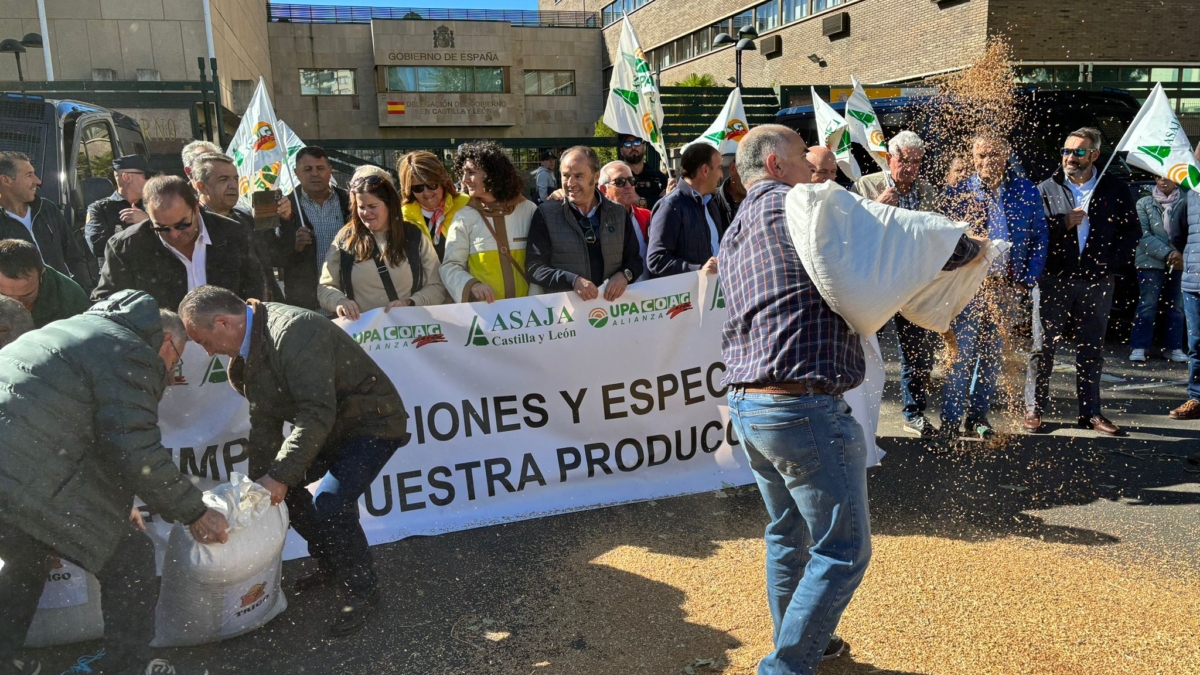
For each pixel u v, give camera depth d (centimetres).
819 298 222
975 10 1727
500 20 3688
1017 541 346
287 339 272
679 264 416
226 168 406
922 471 436
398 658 272
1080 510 379
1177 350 689
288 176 513
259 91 516
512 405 396
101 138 676
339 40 3503
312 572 339
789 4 2506
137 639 259
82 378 226
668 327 411
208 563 268
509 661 267
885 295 210
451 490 389
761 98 1535
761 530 364
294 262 450
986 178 446
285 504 307
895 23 2009
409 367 384
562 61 3762
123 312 243
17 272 283
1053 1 1702
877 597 297
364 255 383
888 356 762
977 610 286
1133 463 443
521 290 410
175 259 359
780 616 254
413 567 339
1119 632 270
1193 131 1709
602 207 417
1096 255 479
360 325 376
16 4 1641
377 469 296
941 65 1847
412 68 3550
